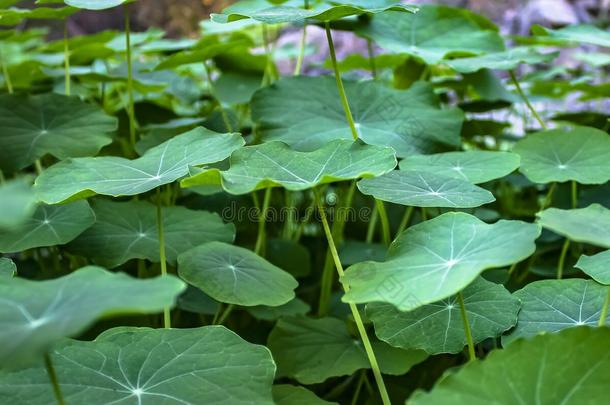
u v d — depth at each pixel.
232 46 0.76
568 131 0.72
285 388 0.60
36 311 0.50
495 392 0.51
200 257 0.64
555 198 0.79
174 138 0.64
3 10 0.70
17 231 0.65
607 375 0.52
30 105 0.72
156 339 0.58
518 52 0.80
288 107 0.73
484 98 0.81
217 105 0.92
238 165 0.59
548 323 0.60
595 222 0.54
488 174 0.66
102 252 0.65
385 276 0.56
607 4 1.40
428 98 0.75
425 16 0.81
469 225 0.58
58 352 0.57
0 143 0.70
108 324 0.66
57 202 0.58
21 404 0.54
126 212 0.69
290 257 0.77
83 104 0.73
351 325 0.65
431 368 0.68
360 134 0.72
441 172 0.67
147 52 0.89
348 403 0.68
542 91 0.93
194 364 0.57
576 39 0.78
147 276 0.69
